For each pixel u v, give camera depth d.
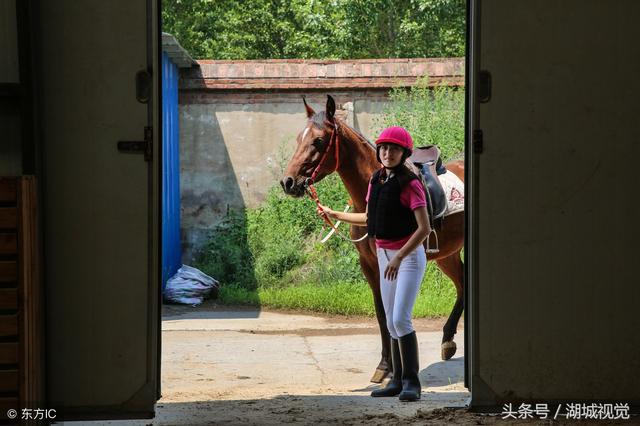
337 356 9.66
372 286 8.02
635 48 5.95
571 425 5.81
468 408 6.14
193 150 15.26
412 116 14.95
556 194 5.98
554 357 6.03
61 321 5.84
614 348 6.03
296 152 8.21
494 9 5.91
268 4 25.61
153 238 5.85
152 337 5.86
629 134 5.97
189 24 25.31
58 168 5.79
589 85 5.95
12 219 5.52
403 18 23.56
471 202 5.98
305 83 15.09
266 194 15.30
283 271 14.51
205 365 9.15
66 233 5.81
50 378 5.86
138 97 5.79
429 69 15.10
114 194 5.82
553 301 6.02
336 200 14.97
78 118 5.79
